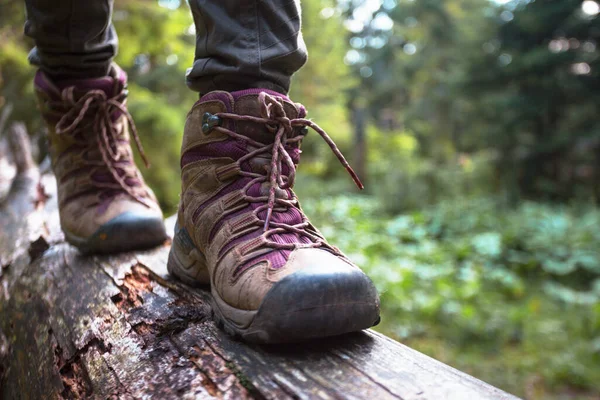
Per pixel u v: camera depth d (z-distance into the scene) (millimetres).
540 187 7949
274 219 856
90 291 1183
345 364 736
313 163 10375
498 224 6336
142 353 880
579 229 5848
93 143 1331
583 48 7957
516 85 8320
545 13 7684
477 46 8469
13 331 1313
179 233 1075
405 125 14234
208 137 923
